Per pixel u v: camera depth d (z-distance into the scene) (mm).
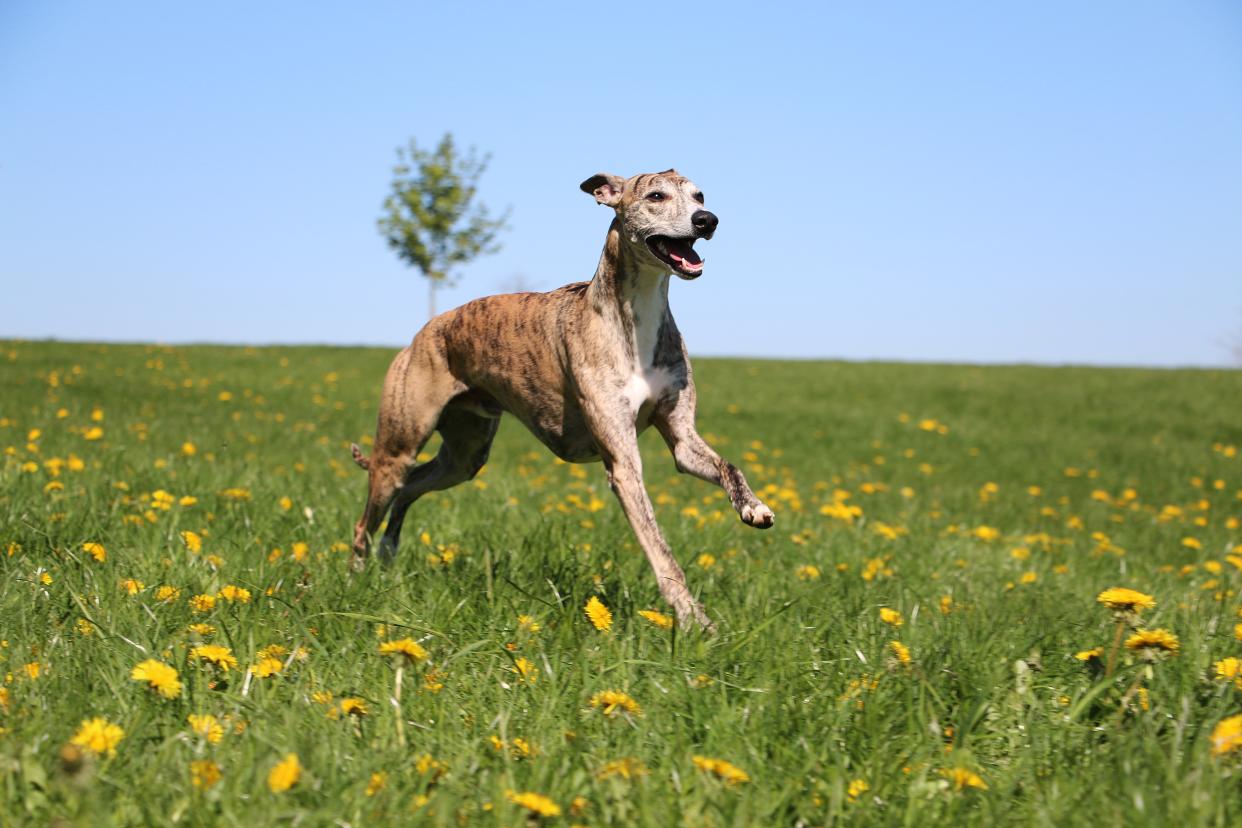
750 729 2932
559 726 2938
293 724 2771
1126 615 3309
